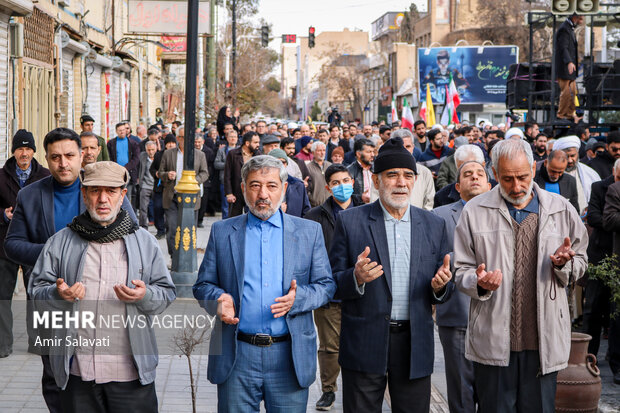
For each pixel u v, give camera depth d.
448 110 30.28
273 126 25.20
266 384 4.94
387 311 5.26
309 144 15.98
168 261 14.27
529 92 16.16
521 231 5.14
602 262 7.75
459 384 6.23
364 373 5.27
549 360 5.05
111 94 27.31
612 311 7.89
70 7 20.59
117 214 4.80
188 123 11.12
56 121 18.34
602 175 11.30
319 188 11.76
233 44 41.81
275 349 4.93
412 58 77.56
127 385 4.73
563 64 14.29
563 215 5.18
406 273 5.32
